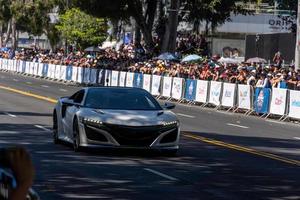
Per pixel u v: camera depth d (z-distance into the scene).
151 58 99.00
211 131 39.53
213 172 23.03
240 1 110.69
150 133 25.48
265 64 91.00
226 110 59.97
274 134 39.97
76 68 104.25
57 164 23.66
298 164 26.08
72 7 132.12
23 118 42.59
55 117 30.38
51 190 18.50
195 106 64.19
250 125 45.88
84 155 26.23
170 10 97.69
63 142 29.81
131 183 20.16
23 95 67.06
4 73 134.88
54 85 92.88
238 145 32.28
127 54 109.31
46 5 145.25
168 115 26.56
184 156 27.14
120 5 101.00
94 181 20.33
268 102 53.84
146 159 25.81
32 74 128.38
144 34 106.06
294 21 104.94
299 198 18.52
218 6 103.69
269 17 147.50
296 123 49.78
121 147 25.33
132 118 25.66
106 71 91.50
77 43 131.25
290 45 89.25
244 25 148.00
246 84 59.91
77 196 17.70
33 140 30.95
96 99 27.55
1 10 167.00
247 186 20.34
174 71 74.81
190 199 17.77
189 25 122.12
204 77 69.38
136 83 79.62
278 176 22.69
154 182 20.48
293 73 58.34
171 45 98.38
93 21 130.12
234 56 138.62
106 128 25.33
